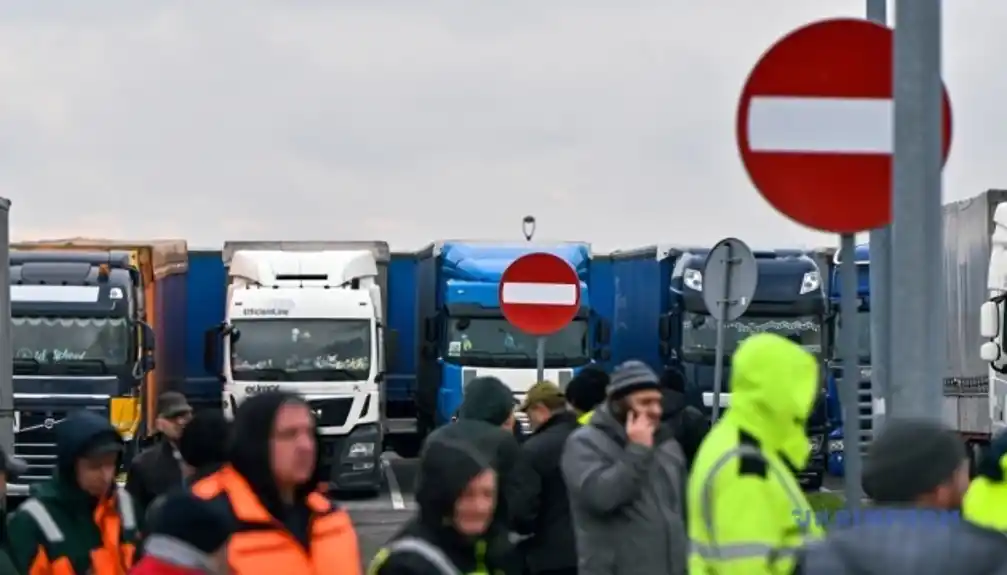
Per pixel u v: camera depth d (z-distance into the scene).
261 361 69.12
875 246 30.45
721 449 16.14
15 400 65.12
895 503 12.40
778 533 15.98
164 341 76.44
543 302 45.84
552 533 24.27
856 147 16.31
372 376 69.69
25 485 65.00
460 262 73.56
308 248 81.88
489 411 24.98
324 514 15.76
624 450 20.98
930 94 16.30
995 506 19.50
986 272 60.06
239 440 15.26
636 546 20.89
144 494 26.22
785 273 71.69
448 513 13.88
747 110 16.28
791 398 16.09
